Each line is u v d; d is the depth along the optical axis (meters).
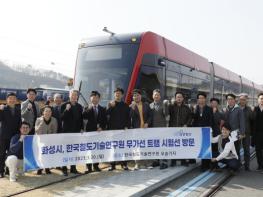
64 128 8.66
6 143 8.24
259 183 8.26
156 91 9.62
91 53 11.62
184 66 13.71
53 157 8.50
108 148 8.99
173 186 7.83
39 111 9.21
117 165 9.79
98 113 8.95
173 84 12.59
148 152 9.22
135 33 11.52
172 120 9.52
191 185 7.91
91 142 8.84
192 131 9.35
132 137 9.16
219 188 7.73
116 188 7.02
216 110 9.80
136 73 10.84
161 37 12.13
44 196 6.46
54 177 8.15
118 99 9.22
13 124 8.29
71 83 11.98
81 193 6.66
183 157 9.30
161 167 9.21
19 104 8.98
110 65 11.20
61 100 9.02
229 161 9.23
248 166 9.87
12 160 7.72
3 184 7.42
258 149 9.86
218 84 18.66
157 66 11.47
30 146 8.32
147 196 6.96
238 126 9.48
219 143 9.45
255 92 31.05
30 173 8.62
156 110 9.45
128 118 9.22
